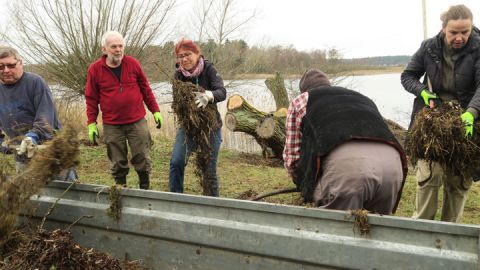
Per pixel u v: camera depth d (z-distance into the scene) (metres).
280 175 8.52
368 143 3.34
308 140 3.52
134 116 5.74
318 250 2.94
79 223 3.96
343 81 16.97
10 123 4.82
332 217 2.90
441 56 4.38
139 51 16.73
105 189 3.79
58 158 3.84
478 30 4.34
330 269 2.93
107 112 5.71
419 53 4.60
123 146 5.85
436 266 2.61
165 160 9.70
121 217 3.74
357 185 3.24
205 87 5.40
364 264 2.81
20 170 4.12
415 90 4.51
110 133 5.76
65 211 4.02
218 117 5.43
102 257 3.50
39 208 4.14
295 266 3.05
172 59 16.86
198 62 5.35
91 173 8.36
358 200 3.26
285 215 3.06
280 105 12.18
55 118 4.93
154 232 3.58
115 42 5.44
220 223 3.28
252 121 9.63
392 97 16.59
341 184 3.27
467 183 4.37
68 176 4.59
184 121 5.23
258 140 9.92
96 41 16.06
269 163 10.16
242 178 8.28
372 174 3.24
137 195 3.66
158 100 14.31
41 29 16.08
